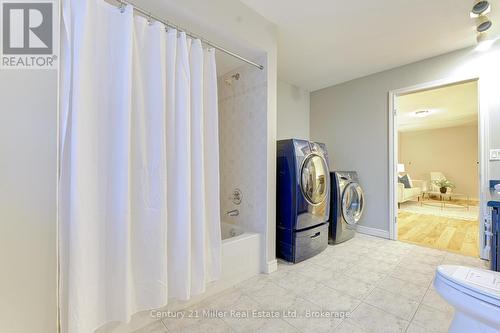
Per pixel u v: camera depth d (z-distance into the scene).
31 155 0.94
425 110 5.09
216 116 1.75
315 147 2.57
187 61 1.49
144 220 1.29
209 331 1.33
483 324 0.86
